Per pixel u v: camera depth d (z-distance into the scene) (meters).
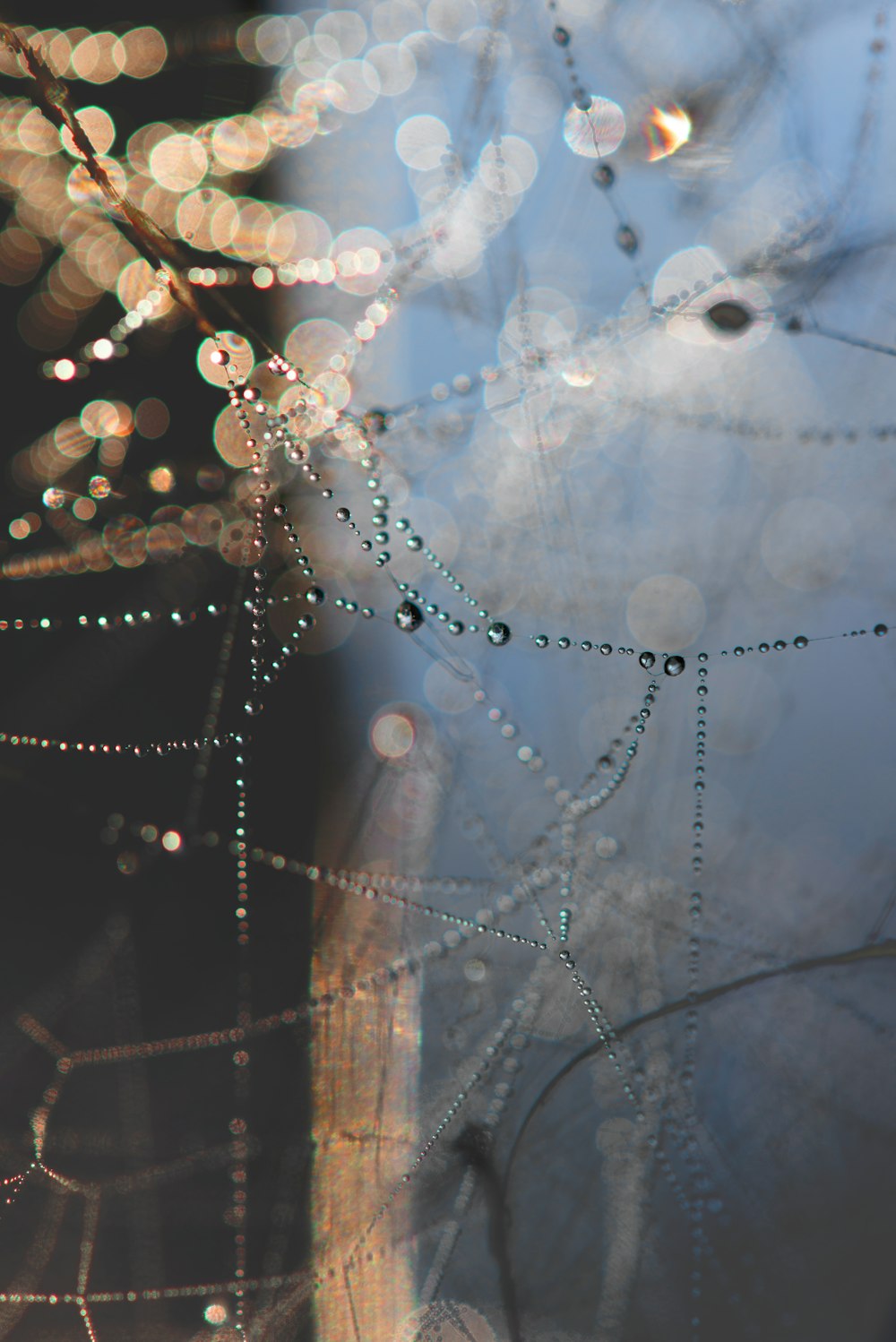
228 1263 0.17
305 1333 0.17
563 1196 0.17
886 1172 0.17
